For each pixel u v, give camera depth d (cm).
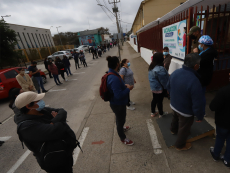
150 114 349
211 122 269
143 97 454
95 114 398
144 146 252
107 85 211
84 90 636
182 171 195
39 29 3791
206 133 239
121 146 261
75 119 397
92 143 281
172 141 243
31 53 2166
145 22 1505
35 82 607
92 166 229
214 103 156
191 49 374
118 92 199
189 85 164
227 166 187
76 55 1200
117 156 240
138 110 376
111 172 213
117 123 243
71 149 154
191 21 352
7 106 568
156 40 715
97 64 1324
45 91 675
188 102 176
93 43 5431
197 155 214
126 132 296
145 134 282
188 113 183
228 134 168
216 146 187
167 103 388
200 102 164
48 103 539
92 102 491
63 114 151
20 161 270
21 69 504
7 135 366
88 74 956
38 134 126
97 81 753
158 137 268
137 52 1781
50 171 143
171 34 484
